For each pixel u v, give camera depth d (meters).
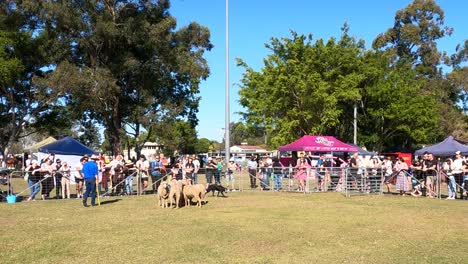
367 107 44.53
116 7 40.47
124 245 9.35
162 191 15.49
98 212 14.33
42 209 15.11
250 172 23.33
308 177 21.06
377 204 16.27
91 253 8.68
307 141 25.92
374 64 42.94
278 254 8.59
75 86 35.84
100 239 9.98
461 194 18.25
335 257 8.35
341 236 10.25
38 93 40.16
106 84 37.00
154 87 43.38
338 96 36.97
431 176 19.03
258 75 38.91
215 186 19.02
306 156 25.23
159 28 39.62
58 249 9.03
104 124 47.69
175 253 8.65
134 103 44.25
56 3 37.06
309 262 8.00
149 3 40.47
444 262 7.93
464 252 8.70
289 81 35.91
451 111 58.78
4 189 21.89
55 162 21.12
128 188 20.06
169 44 42.09
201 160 34.12
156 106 44.78
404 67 48.50
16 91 44.78
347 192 19.88
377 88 42.41
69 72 36.03
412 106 42.66
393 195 19.64
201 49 45.81
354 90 37.28
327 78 37.62
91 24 38.38
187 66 42.12
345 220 12.49
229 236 10.23
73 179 23.47
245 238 10.01
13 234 10.59
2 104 45.19
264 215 13.46
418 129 44.00
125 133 43.59
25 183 26.20
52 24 39.38
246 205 15.95
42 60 42.66
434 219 12.73
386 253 8.63
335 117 36.91
